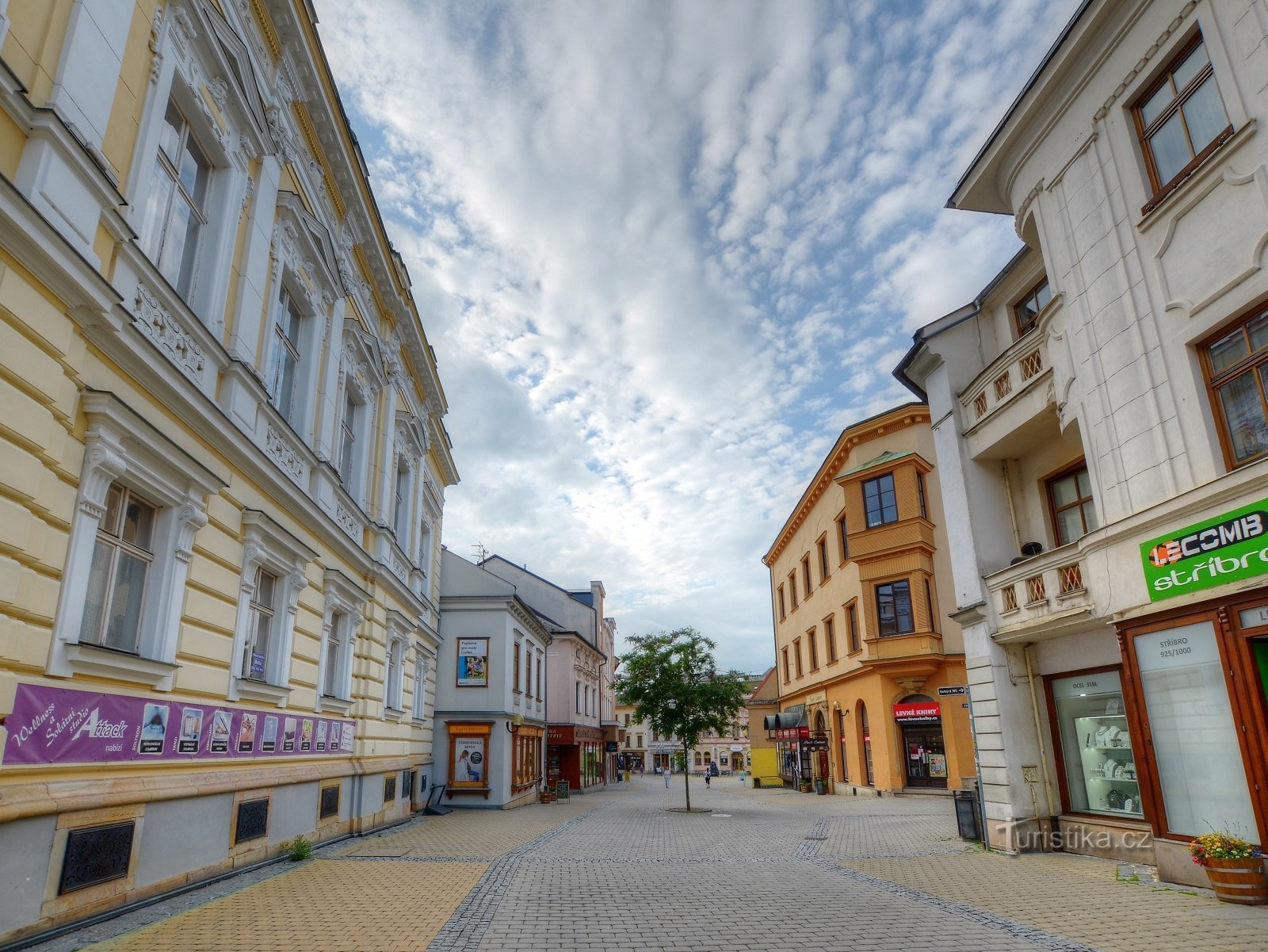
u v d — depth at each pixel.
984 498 14.54
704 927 7.63
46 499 6.22
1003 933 7.32
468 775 25.11
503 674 26.17
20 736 5.89
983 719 13.52
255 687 10.22
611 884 10.20
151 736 7.71
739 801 30.50
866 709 28.17
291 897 8.45
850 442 29.66
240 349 10.05
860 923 7.81
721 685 24.95
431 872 10.69
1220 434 9.25
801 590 38.78
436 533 25.77
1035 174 12.41
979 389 14.55
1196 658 9.35
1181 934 7.15
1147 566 9.99
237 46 9.72
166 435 7.78
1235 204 8.99
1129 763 11.41
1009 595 13.19
